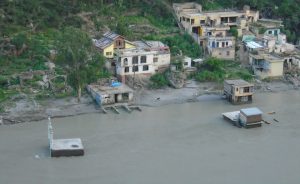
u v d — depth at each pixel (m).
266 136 93.25
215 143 90.19
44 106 102.06
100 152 86.12
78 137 91.00
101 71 113.62
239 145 89.62
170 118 99.62
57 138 90.25
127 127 95.38
